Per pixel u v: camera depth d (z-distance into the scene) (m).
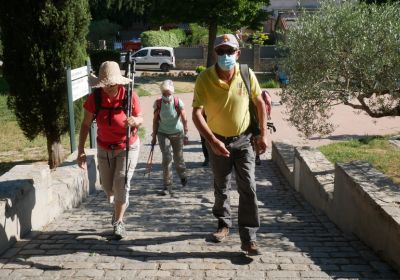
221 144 4.33
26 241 5.00
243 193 4.44
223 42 4.22
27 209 5.31
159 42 42.97
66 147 14.12
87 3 10.84
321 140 14.99
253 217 4.44
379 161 10.72
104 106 4.89
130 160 5.05
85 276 4.08
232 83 4.35
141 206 7.79
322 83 8.89
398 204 4.68
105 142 5.02
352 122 18.48
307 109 9.36
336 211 6.27
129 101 4.87
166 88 7.99
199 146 14.61
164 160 8.46
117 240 5.05
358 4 8.91
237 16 32.28
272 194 9.20
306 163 8.34
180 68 40.88
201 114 4.37
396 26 8.05
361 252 4.79
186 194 8.77
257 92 4.46
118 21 60.81
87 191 8.48
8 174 5.66
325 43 8.53
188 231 5.75
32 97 10.70
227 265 4.33
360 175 5.64
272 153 12.56
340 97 8.97
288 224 6.44
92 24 52.53
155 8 32.75
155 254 4.61
